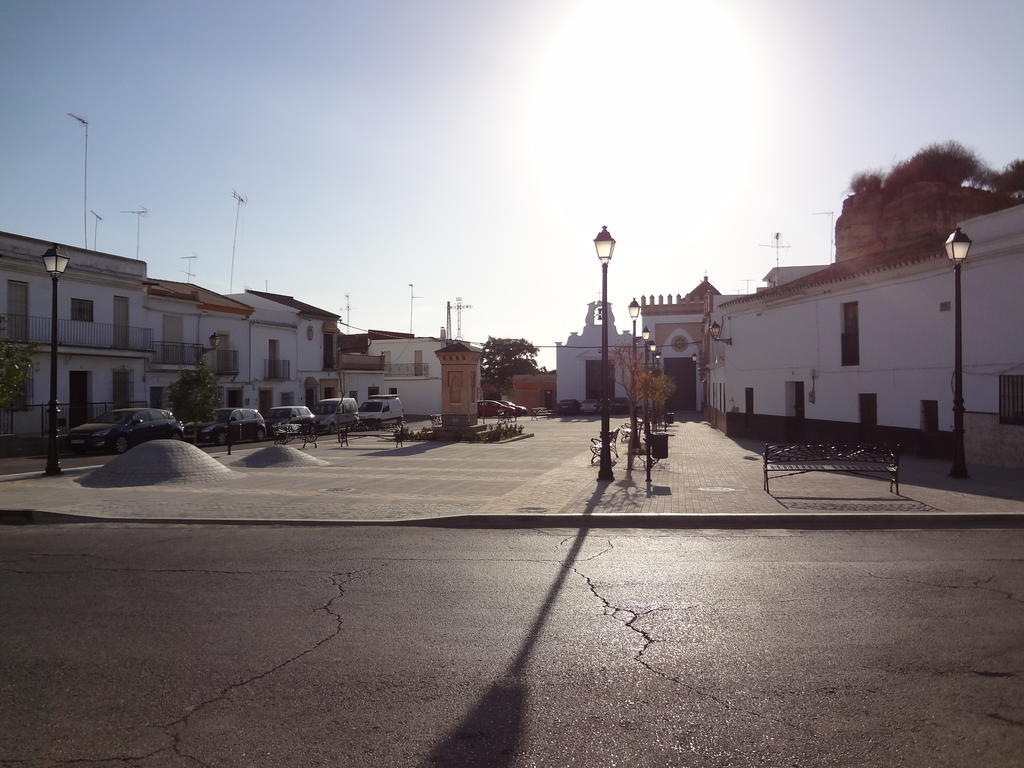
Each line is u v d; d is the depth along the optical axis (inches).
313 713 169.6
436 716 167.8
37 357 1170.0
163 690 183.5
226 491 551.5
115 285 1315.2
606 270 610.5
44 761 148.0
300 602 261.6
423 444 1104.8
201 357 1485.0
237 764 146.5
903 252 855.1
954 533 387.2
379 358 2287.2
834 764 144.6
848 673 190.7
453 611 249.4
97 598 268.5
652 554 339.6
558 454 909.2
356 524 426.3
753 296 1104.2
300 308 1929.1
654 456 727.1
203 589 280.7
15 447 1016.9
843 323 908.0
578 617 241.4
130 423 1058.1
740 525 418.0
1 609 255.0
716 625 231.3
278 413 1441.9
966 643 212.2
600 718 165.9
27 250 1159.6
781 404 1047.6
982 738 154.7
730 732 158.6
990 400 678.5
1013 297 653.3
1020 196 1157.7
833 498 484.1
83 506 483.5
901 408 798.5
